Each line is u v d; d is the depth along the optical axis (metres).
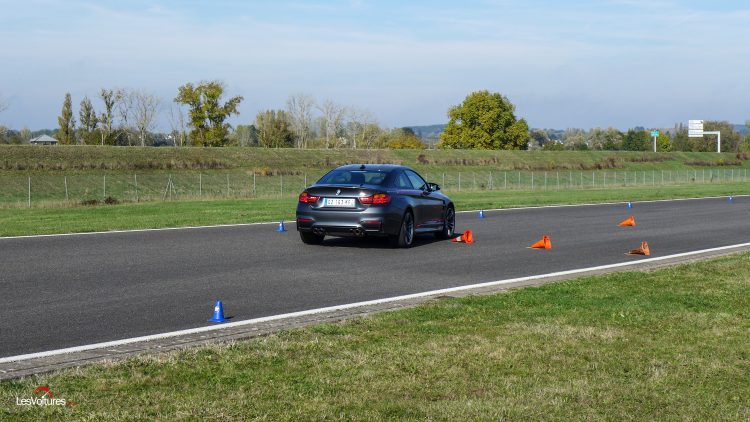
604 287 9.30
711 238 16.50
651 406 4.85
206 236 15.62
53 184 51.56
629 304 8.15
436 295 8.94
